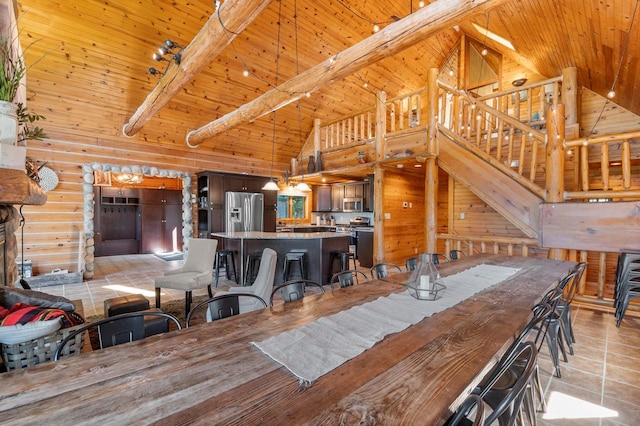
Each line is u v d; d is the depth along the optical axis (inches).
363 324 60.2
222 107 246.8
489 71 293.4
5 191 72.2
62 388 38.6
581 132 218.5
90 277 221.1
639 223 136.1
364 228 292.8
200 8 177.5
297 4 199.5
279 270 206.4
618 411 76.8
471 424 47.3
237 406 35.2
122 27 173.6
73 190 219.3
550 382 89.9
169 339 53.6
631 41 131.8
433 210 206.4
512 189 172.4
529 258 143.2
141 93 213.0
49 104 197.5
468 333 56.6
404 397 37.2
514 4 165.6
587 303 156.2
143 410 34.4
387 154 240.2
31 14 155.4
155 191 367.9
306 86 152.0
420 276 80.4
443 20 98.3
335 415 33.8
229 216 275.9
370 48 120.7
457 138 196.7
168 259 313.7
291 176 312.3
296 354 47.6
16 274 113.9
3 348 63.5
